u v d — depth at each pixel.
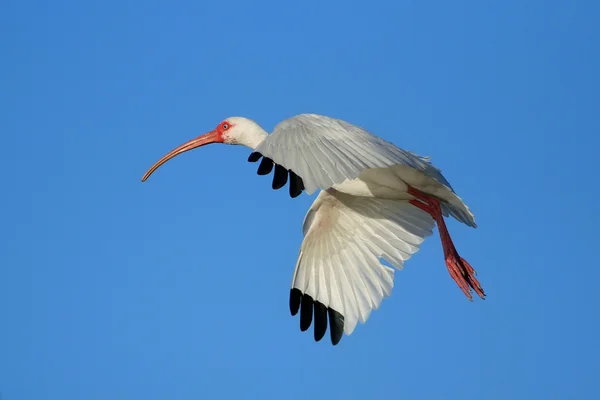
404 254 15.86
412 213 15.94
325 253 15.73
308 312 15.52
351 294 15.59
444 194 15.06
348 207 15.65
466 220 15.22
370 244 15.81
